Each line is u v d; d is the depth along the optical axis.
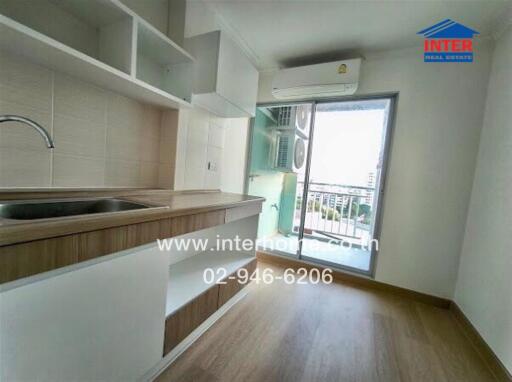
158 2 1.59
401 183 2.18
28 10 0.99
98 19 1.16
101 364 0.82
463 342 1.58
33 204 0.99
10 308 0.58
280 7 1.75
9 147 0.98
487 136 1.78
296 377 1.20
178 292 1.35
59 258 0.65
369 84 2.28
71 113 1.17
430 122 2.06
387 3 1.62
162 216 0.99
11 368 0.60
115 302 0.84
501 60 1.71
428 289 2.11
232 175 2.61
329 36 2.04
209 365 1.22
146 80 1.52
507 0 1.50
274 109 3.32
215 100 1.71
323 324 1.67
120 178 1.46
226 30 2.04
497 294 1.42
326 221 3.47
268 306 1.85
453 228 2.01
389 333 1.62
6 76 0.94
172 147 1.68
